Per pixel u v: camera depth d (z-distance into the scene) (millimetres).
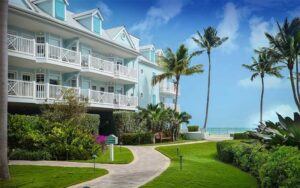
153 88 47531
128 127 33344
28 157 18188
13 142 19609
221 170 14953
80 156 18531
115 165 16328
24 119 20406
